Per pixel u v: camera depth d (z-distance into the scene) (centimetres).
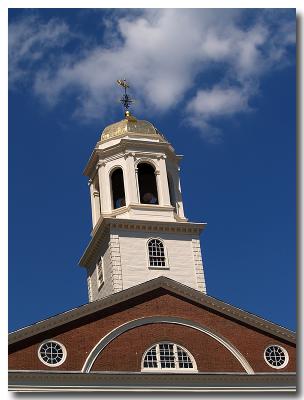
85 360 3859
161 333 4094
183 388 3919
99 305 4059
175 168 5200
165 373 3906
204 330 4178
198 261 4716
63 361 3822
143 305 4153
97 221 4972
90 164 5197
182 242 4762
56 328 3909
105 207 4900
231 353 4153
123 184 5078
